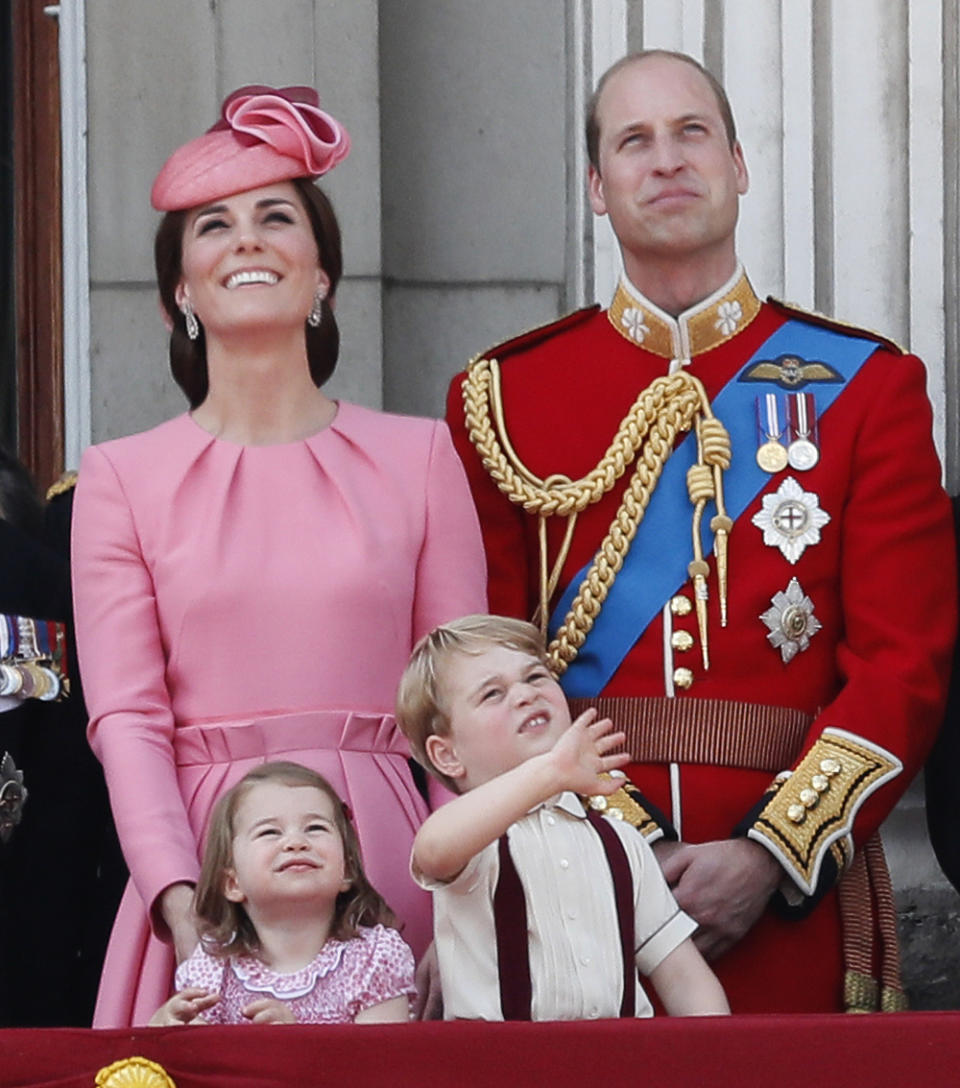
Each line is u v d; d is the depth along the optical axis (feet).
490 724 46.26
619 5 69.05
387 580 51.37
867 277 67.56
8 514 57.00
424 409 71.56
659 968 46.39
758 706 53.52
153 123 70.03
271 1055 40.27
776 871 51.49
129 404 69.87
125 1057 40.40
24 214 71.67
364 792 50.19
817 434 55.11
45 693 54.19
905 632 53.47
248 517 51.75
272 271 52.90
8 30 71.92
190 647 50.90
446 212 72.02
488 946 45.09
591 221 69.87
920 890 65.51
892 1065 39.68
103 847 55.93
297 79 70.23
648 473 55.16
